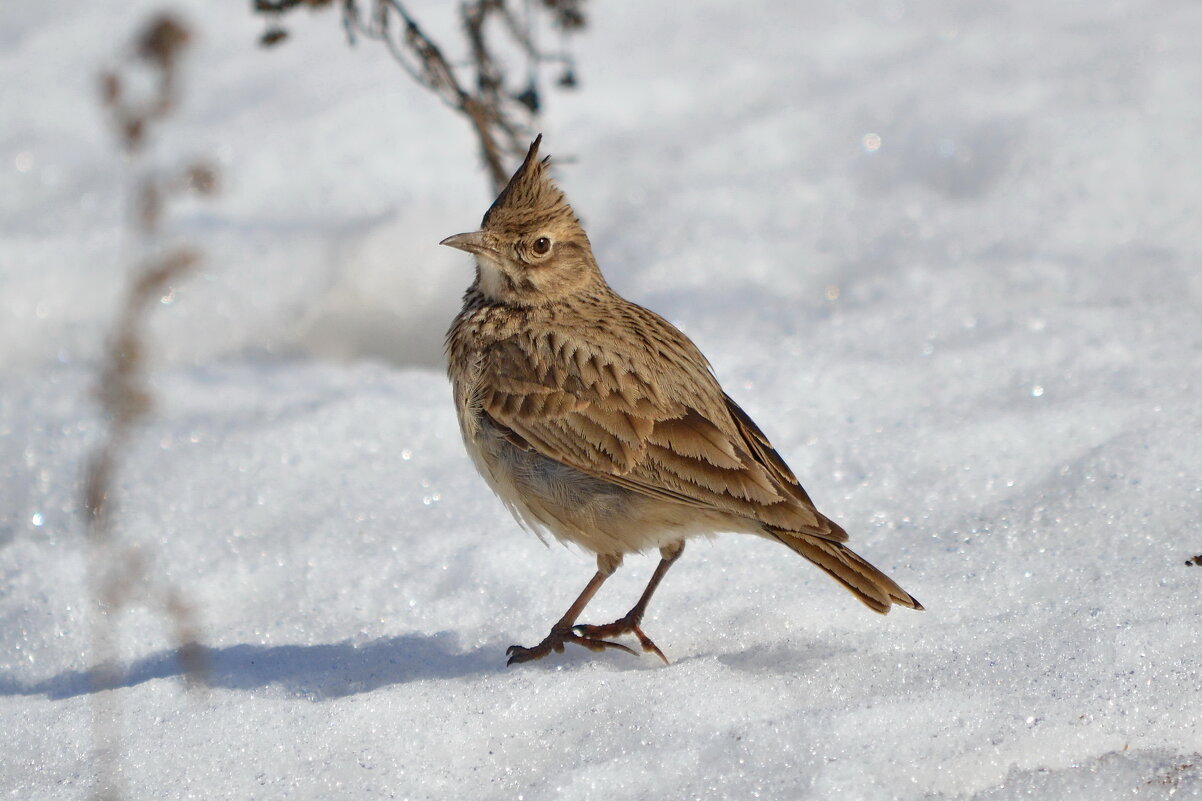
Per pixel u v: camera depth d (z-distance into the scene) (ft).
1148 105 61.26
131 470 42.22
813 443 40.81
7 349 52.65
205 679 30.73
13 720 28.89
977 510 36.06
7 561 37.24
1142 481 35.60
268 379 49.57
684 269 55.47
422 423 44.55
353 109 66.74
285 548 37.83
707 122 65.72
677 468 31.14
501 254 34.32
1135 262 51.08
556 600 34.42
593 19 76.18
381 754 26.76
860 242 55.93
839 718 25.94
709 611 32.45
